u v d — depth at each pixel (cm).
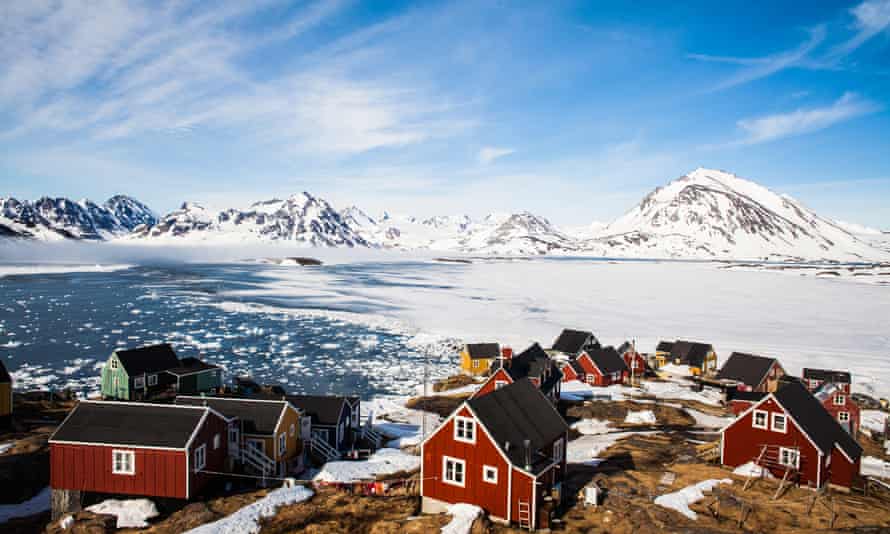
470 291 16412
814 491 3130
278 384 6700
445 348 8750
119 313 11069
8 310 10881
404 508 2895
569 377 6938
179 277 19688
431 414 5556
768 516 2675
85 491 3003
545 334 9756
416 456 4044
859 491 3297
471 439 2784
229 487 3331
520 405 3148
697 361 7575
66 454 3006
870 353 8388
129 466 2997
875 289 18100
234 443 3516
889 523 2689
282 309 12169
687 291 17038
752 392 5609
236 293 15000
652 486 3127
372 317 11238
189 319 10669
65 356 7488
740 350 8569
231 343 8750
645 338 9512
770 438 3362
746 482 3128
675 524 2547
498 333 9819
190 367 5703
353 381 6938
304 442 4022
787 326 10675
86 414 3136
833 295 16175
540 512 2627
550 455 3025
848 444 3394
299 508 2894
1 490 3253
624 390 6450
